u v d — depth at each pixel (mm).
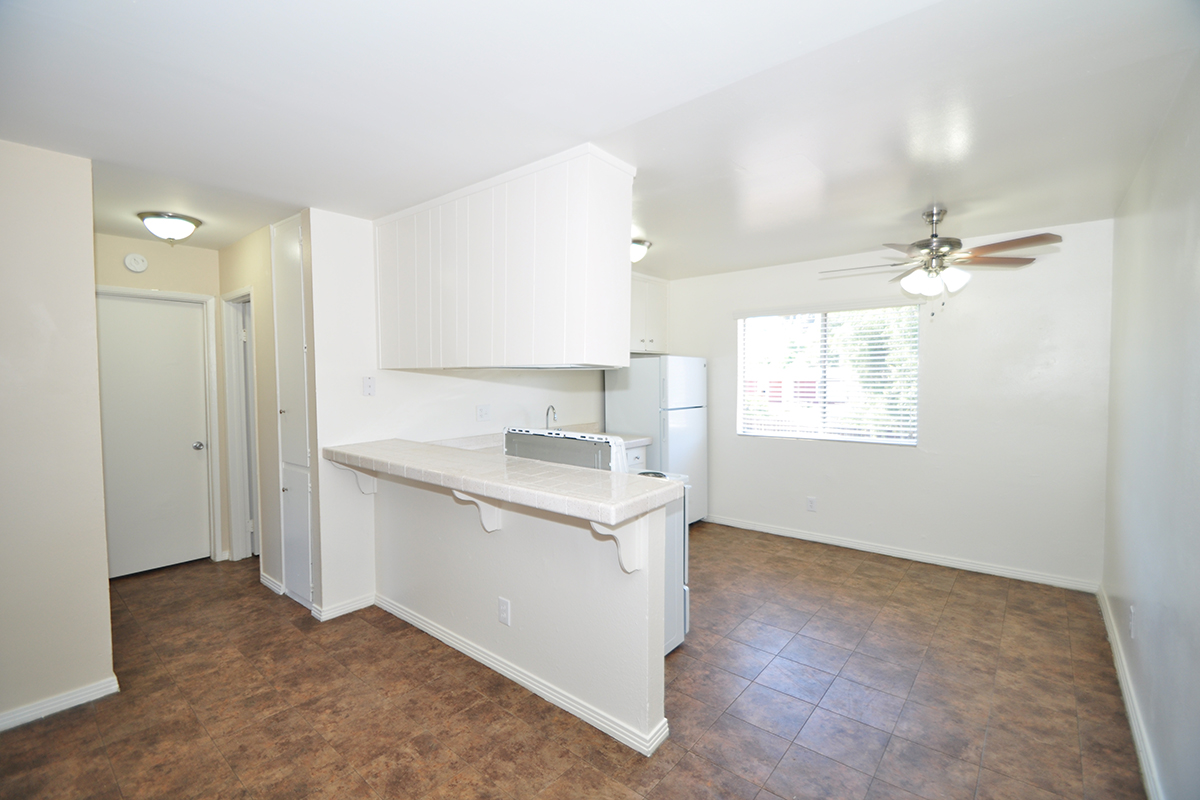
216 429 3865
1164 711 1682
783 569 3732
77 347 2176
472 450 2908
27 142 2023
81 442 2195
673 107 1786
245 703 2225
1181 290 1660
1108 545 3027
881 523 4035
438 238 2695
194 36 1398
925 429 3814
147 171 2330
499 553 2441
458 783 1795
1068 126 1911
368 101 1746
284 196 2670
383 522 3088
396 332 2998
